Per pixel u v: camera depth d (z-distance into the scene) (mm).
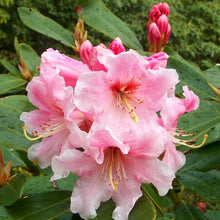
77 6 448
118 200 263
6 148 389
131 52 259
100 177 263
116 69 260
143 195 277
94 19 447
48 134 277
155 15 436
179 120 353
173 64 372
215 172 406
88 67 285
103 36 1441
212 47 1551
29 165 388
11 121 344
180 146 360
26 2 1453
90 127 261
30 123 291
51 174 377
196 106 293
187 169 363
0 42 1479
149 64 271
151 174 256
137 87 271
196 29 1568
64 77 267
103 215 273
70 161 250
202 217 340
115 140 242
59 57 271
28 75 447
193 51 1548
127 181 264
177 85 365
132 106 272
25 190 362
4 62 475
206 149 368
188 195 791
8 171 293
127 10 1536
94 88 254
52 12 1472
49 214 281
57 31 454
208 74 402
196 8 1618
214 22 1606
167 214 536
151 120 267
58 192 296
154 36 423
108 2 1488
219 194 335
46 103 281
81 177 261
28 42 1466
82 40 430
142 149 255
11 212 280
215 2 1679
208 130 368
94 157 247
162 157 279
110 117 261
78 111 261
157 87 266
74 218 290
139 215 263
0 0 1378
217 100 358
